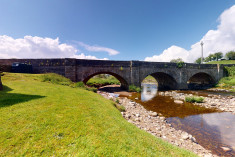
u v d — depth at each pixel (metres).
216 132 9.64
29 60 23.16
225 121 11.87
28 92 9.72
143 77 31.42
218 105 17.12
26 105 6.53
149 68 31.89
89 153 3.40
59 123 4.94
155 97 24.66
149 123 10.12
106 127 5.33
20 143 3.51
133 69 30.03
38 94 9.46
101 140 4.18
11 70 19.98
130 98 23.67
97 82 42.88
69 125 4.88
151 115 13.12
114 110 9.35
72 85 18.61
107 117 6.71
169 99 22.66
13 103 6.60
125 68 29.69
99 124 5.46
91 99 10.57
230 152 7.00
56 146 3.57
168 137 7.82
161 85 45.94
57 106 7.05
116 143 4.19
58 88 13.59
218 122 11.66
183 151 5.02
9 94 8.48
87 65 25.53
